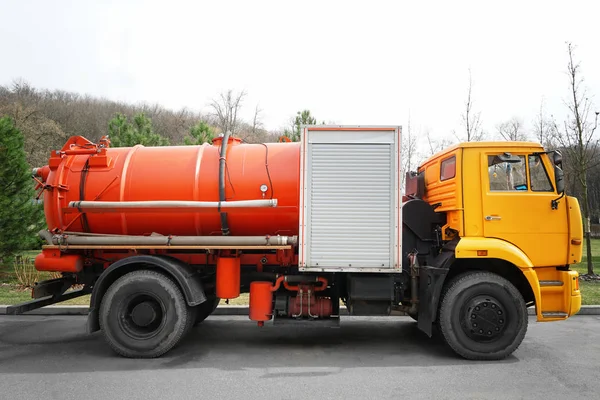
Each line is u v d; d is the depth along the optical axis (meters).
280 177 5.33
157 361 4.75
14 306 5.00
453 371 4.40
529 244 4.91
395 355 5.02
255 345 5.45
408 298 5.35
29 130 31.59
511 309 4.74
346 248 4.95
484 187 4.96
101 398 3.66
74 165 5.57
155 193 5.36
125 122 15.20
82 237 5.21
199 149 5.70
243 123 32.09
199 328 6.39
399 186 4.94
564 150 11.80
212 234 5.50
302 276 5.27
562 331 6.16
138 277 4.89
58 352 5.13
